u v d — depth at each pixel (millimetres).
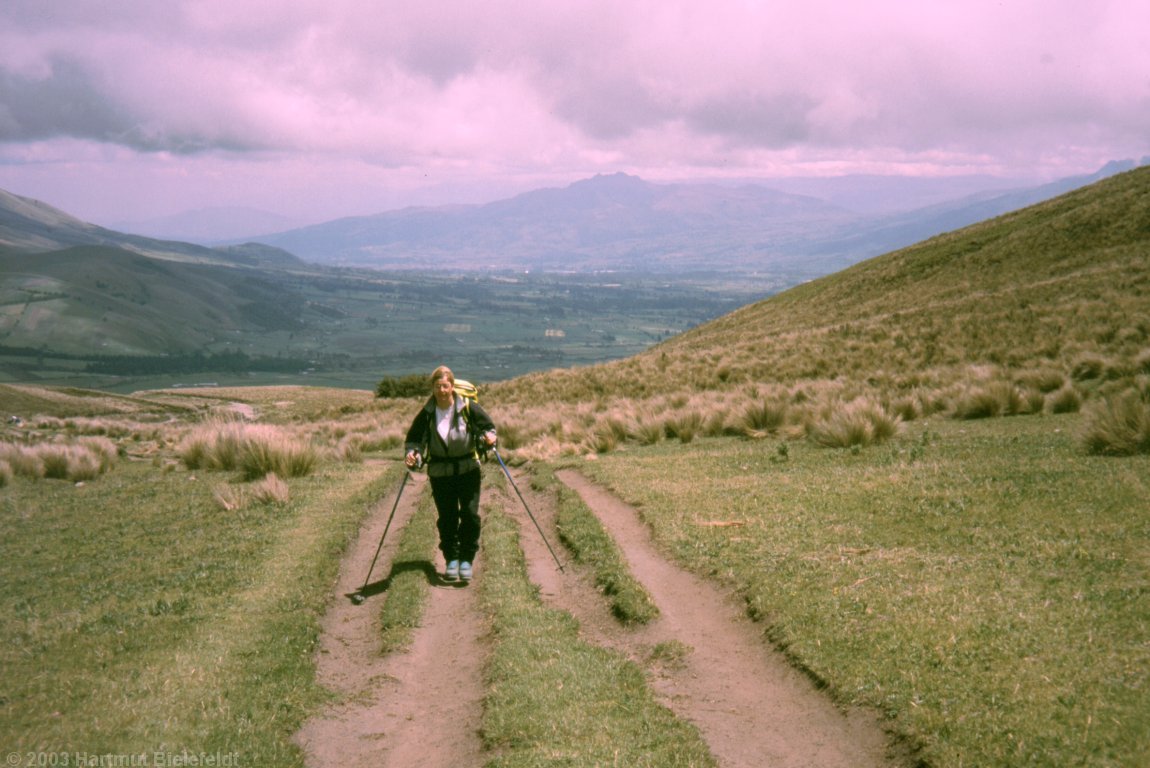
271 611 7445
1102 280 30422
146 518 12328
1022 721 4441
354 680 6348
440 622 7523
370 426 30578
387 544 10383
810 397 21969
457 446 8562
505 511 12086
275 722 5434
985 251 48156
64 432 36031
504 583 8336
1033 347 24125
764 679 5707
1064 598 5906
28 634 6965
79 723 5215
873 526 8414
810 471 12133
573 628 7082
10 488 16844
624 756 4746
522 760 4750
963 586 6398
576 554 9258
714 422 19078
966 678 4988
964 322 29922
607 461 15398
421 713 5781
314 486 14008
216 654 6375
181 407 77625
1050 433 13469
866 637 5762
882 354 28453
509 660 6293
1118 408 11000
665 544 8836
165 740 5016
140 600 7844
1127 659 4906
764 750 4828
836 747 4746
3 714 5355
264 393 91500
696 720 5266
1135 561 6414
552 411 26750
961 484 9641
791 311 56594
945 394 19203
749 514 9594
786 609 6492
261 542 9953
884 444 14242
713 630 6676
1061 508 8117
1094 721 4328
